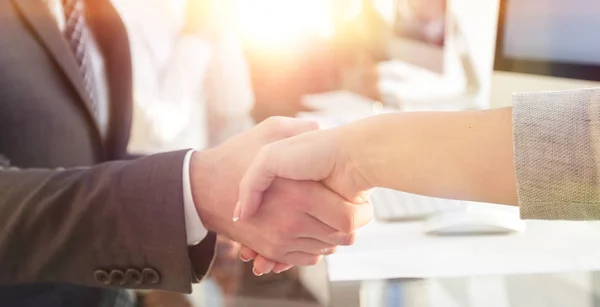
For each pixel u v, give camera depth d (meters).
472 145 0.48
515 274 0.67
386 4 1.60
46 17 0.76
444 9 1.38
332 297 0.63
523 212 0.45
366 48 1.60
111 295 0.72
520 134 0.44
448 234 0.78
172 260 0.58
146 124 1.63
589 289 0.63
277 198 0.61
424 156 0.51
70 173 0.62
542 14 0.89
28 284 0.67
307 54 1.58
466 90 1.36
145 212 0.57
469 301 0.61
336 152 0.58
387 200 0.88
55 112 0.75
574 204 0.43
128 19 1.77
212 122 1.63
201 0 1.75
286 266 0.68
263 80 1.57
